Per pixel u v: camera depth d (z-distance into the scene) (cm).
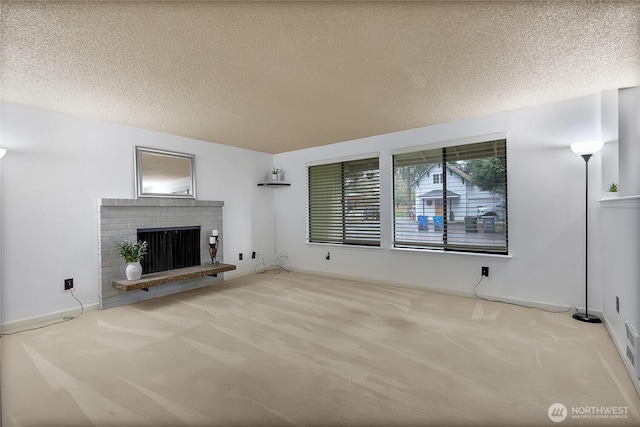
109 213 342
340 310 316
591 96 287
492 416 152
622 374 188
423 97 288
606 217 263
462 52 206
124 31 176
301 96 281
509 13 164
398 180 418
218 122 359
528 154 320
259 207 531
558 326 265
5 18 160
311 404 164
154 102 291
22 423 151
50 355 221
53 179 308
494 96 288
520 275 327
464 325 271
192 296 375
